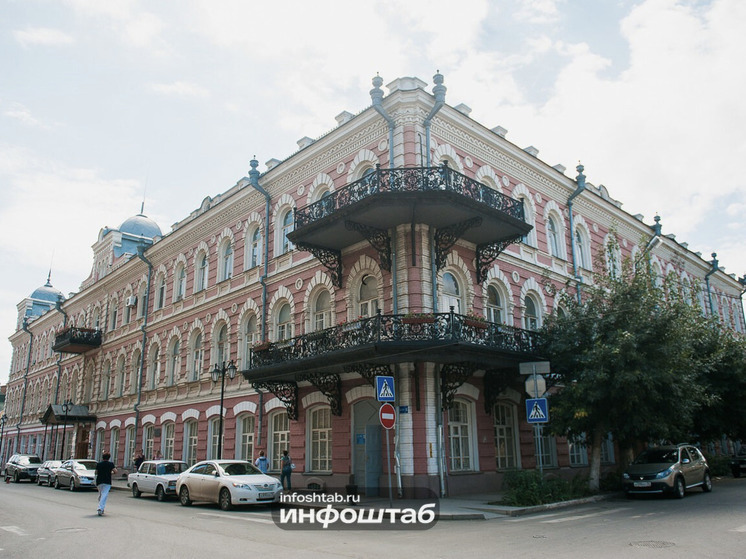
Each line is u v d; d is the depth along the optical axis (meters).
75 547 10.02
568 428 17.67
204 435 24.89
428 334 15.23
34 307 54.56
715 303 36.97
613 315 17.00
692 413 19.62
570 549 8.66
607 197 28.14
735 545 8.70
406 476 15.70
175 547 9.77
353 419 18.05
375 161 18.80
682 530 10.23
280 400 20.00
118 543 10.34
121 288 35.78
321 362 16.62
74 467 25.98
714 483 22.08
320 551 9.08
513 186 22.14
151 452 29.06
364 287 18.72
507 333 17.27
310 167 21.77
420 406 16.08
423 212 16.42
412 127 18.12
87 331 36.31
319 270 20.23
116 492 24.58
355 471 17.66
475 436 17.88
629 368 15.76
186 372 27.09
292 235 18.25
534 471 15.41
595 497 15.70
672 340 16.59
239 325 23.94
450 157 19.33
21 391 50.03
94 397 36.12
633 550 8.45
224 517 14.29
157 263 31.88
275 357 18.69
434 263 17.23
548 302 22.47
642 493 16.69
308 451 19.59
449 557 8.28
